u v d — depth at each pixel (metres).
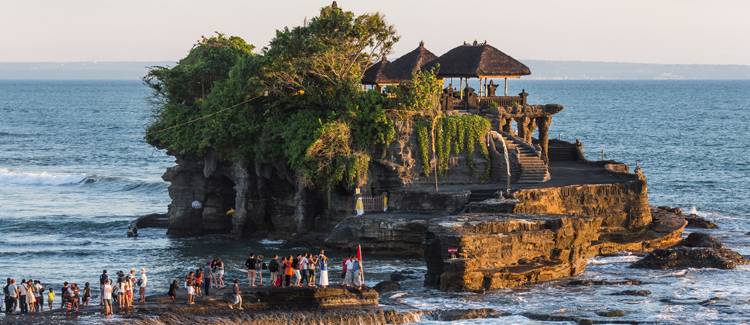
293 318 105.31
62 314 102.94
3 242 163.88
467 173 159.50
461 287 120.06
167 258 148.00
